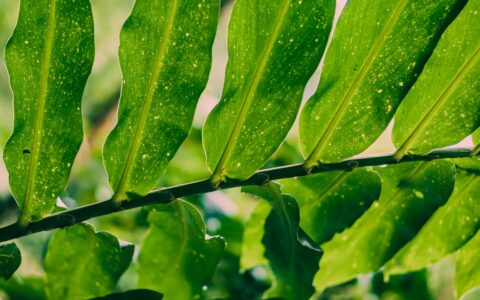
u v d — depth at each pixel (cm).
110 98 113
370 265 63
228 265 84
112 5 127
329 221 60
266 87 55
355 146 57
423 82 56
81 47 54
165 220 61
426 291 86
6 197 78
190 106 55
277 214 59
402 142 58
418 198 60
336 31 55
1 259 57
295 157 84
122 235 82
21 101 55
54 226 57
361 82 55
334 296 87
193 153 87
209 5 54
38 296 71
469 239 62
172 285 63
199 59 55
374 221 61
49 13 54
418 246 63
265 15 54
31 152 56
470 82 56
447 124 57
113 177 57
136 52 54
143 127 56
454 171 59
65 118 55
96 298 62
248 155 57
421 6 54
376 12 54
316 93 56
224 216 85
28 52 54
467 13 55
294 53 55
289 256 59
